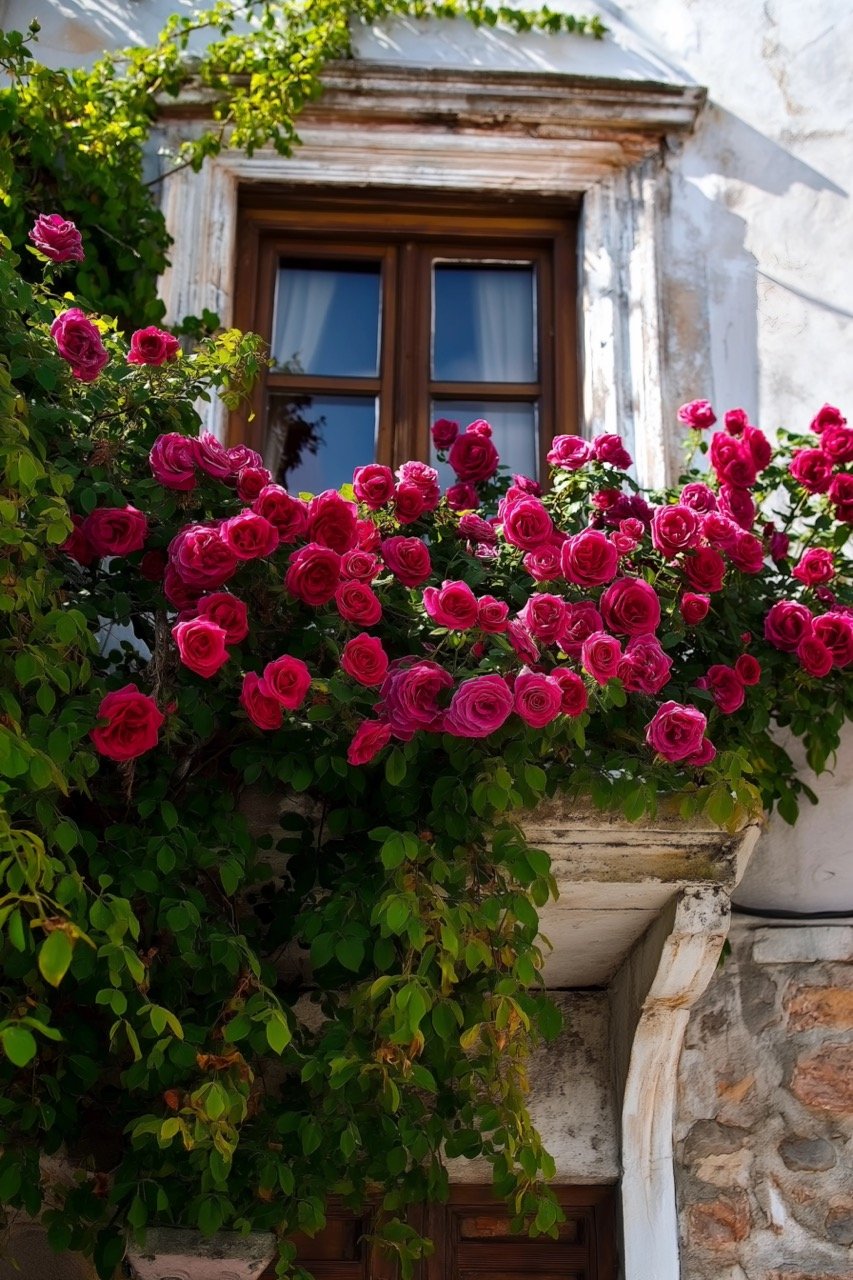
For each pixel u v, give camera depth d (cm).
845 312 448
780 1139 355
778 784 370
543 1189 298
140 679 325
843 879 379
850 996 367
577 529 359
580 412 448
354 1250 346
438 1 477
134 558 324
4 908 238
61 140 427
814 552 359
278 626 317
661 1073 347
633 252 453
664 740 300
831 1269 345
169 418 336
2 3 466
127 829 301
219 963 294
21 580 279
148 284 429
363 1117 305
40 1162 318
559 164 464
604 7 483
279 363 453
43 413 311
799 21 482
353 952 292
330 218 463
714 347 444
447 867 299
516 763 302
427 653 312
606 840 322
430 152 462
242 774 326
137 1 472
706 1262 345
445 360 457
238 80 457
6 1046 232
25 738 271
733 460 359
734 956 371
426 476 337
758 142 469
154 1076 290
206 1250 305
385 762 312
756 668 335
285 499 301
